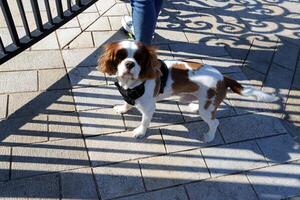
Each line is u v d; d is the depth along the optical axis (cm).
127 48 108
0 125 137
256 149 141
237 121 150
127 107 144
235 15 206
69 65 162
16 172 124
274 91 165
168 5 205
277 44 190
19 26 175
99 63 117
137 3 136
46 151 131
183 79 125
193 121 148
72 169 127
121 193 123
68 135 137
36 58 162
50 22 153
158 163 133
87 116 144
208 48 182
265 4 218
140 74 113
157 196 123
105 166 129
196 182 129
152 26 143
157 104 152
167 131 143
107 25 185
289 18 209
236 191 128
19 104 144
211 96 125
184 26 192
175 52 177
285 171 135
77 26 181
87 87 154
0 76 153
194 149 139
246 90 125
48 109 144
